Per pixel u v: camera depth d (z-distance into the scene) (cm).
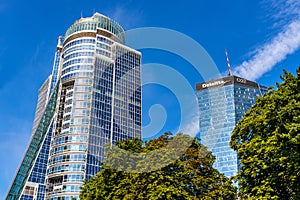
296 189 2175
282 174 2205
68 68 11431
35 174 10762
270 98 2591
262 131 2514
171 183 2375
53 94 12600
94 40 11694
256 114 2694
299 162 2116
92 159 9681
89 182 3111
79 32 11969
